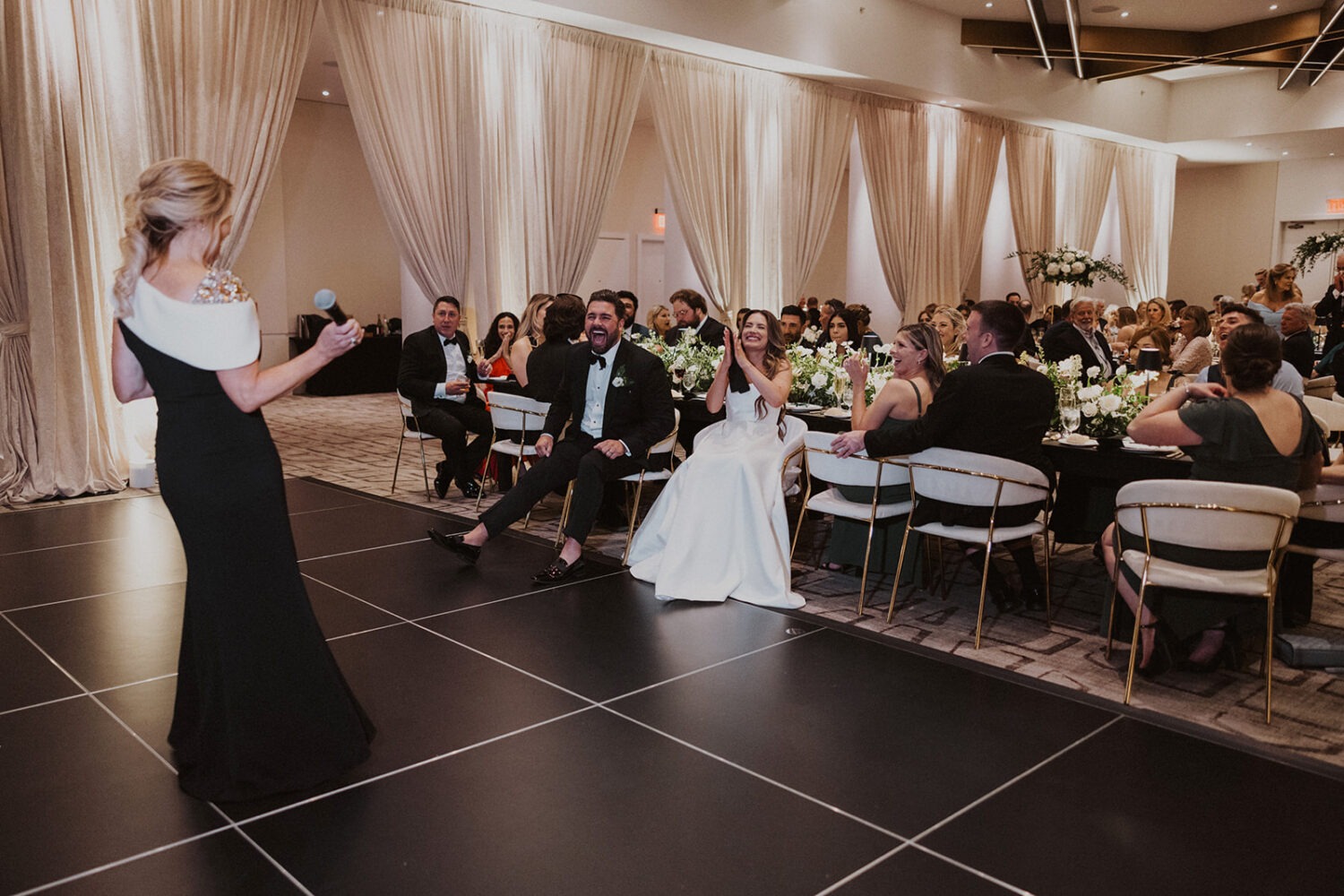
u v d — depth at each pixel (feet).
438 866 7.22
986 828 7.83
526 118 28.91
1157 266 54.08
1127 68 42.70
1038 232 46.85
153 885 6.98
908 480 14.01
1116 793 8.42
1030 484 12.07
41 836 7.62
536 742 9.30
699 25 30.91
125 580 14.47
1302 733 9.84
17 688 10.51
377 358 44.75
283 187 43.86
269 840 7.57
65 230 19.84
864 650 11.87
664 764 8.86
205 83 22.43
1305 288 57.77
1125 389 14.88
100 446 20.90
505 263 29.01
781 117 35.63
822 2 34.17
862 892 6.94
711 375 19.70
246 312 7.37
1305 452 11.02
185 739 8.81
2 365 19.48
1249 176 58.80
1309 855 7.48
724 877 7.10
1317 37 35.32
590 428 15.60
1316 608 14.02
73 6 19.76
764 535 13.85
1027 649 12.21
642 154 50.83
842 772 8.73
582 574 14.92
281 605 8.05
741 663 11.38
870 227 42.45
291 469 24.43
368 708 10.04
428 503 20.29
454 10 27.17
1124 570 11.13
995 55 40.96
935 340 14.14
